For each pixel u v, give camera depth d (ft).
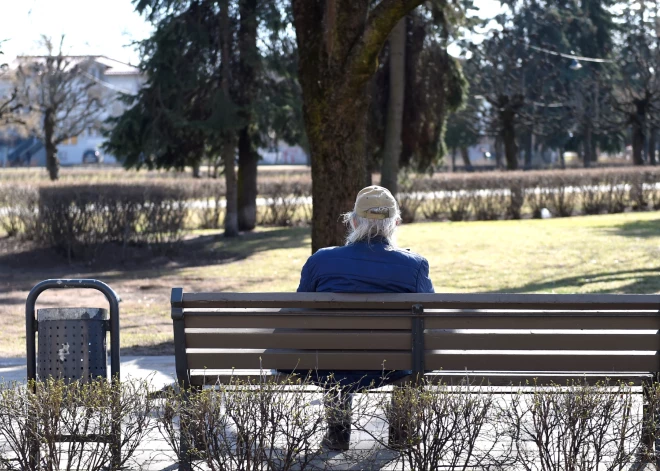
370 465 15.37
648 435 14.33
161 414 16.31
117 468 14.34
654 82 164.25
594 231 81.56
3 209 78.74
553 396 14.12
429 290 16.56
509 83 179.42
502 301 15.12
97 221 71.26
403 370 15.94
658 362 15.34
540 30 203.31
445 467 14.92
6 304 49.42
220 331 15.66
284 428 14.66
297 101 86.63
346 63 26.84
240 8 85.66
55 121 191.31
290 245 81.10
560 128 190.19
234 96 87.71
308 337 15.43
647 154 252.01
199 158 93.25
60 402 14.11
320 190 28.30
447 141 228.22
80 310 16.40
